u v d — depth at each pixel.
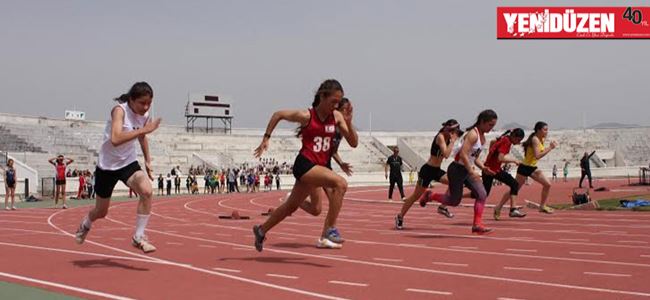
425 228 12.05
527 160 13.90
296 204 7.43
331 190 8.18
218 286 5.97
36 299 5.41
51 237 10.80
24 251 8.74
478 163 11.23
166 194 37.88
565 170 51.22
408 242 9.62
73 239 10.41
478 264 7.27
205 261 7.62
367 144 72.69
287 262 7.51
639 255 7.84
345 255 8.14
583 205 15.84
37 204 24.73
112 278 6.45
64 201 21.44
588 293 5.48
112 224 13.77
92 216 7.41
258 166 53.44
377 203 22.27
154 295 5.56
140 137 7.23
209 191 42.19
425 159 66.44
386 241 9.78
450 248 8.81
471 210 17.02
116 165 7.03
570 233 10.61
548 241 9.51
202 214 17.45
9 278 6.50
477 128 10.62
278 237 10.48
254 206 22.36
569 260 7.50
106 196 7.24
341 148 68.06
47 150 45.00
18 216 16.89
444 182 11.62
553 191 26.53
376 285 5.97
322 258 7.86
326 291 5.70
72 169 42.41
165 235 11.04
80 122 56.12
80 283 6.18
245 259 7.79
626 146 78.88
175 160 52.25
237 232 11.59
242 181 46.69
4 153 37.09
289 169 58.91
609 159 76.06
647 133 79.50
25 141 45.09
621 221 12.61
